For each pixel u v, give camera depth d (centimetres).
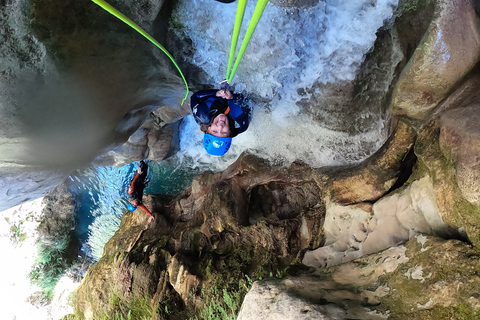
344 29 331
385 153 329
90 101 304
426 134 269
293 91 396
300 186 430
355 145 389
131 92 337
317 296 258
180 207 523
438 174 242
